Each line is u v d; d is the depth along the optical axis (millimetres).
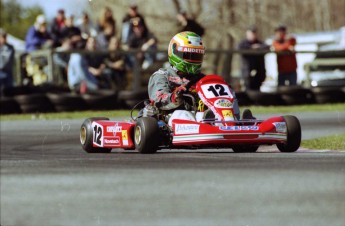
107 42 68250
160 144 28406
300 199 18641
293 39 71000
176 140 27531
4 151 34531
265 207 18562
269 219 18016
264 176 21297
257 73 70000
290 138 27734
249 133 26781
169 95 28953
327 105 65250
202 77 30125
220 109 27812
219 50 69312
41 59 65625
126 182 21734
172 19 109125
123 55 67000
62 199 20953
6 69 64750
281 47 70500
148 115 30047
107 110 62031
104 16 68750
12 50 64938
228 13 110562
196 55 29781
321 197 18828
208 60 78375
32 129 47250
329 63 75062
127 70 67250
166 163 24828
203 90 28469
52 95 60906
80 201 20547
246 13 112312
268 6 116500
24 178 23547
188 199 19828
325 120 49375
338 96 67688
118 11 97438
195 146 27719
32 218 20250
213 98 28125
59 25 68438
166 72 30078
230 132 26656
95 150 32062
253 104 65500
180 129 27484
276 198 19156
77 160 27844
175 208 19703
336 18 133500
